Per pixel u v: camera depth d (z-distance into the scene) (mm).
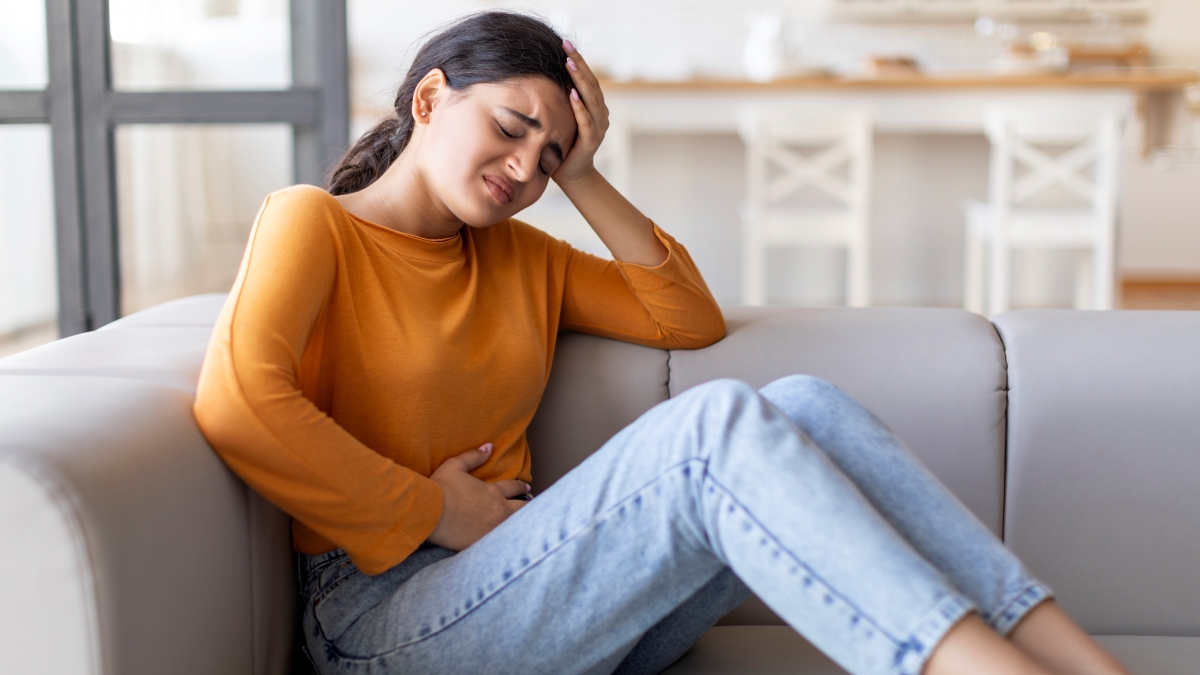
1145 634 1220
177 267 2541
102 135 2441
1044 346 1250
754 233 4004
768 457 831
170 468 825
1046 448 1218
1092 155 3818
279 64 2492
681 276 1239
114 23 2426
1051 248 5016
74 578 716
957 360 1246
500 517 1052
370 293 1028
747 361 1265
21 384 884
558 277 1259
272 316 913
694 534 874
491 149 1054
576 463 1263
